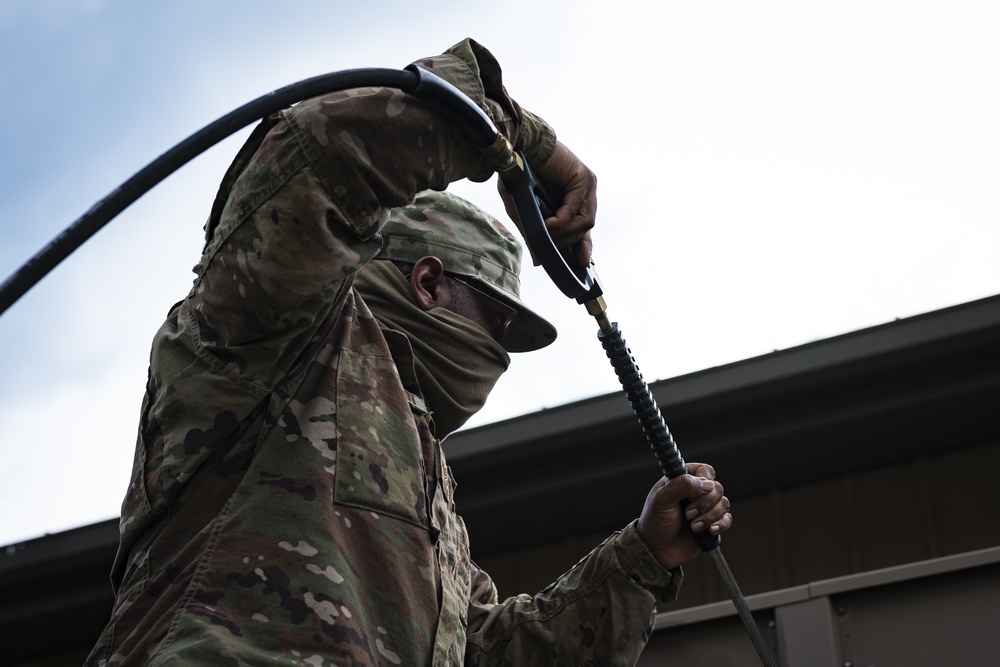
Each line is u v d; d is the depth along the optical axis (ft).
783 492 21.43
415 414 7.84
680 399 20.33
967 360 19.42
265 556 6.55
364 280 8.43
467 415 8.51
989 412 19.76
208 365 6.98
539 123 7.95
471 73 7.50
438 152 7.07
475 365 8.59
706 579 21.03
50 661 25.23
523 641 8.98
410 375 8.00
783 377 19.83
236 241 6.74
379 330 7.80
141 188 5.82
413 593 6.94
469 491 21.86
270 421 6.98
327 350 7.36
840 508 20.90
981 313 18.94
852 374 19.70
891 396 19.79
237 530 6.62
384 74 6.73
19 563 24.06
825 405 20.13
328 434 7.05
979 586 11.29
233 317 6.81
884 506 20.63
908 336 19.24
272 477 6.82
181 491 6.86
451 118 7.13
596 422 20.77
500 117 7.56
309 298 6.82
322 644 6.37
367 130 6.79
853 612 11.64
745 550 21.12
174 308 7.78
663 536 9.08
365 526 6.91
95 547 23.66
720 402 20.26
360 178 6.75
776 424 20.35
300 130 6.71
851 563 20.39
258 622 6.34
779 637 11.78
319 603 6.47
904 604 11.48
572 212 8.07
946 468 20.51
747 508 21.50
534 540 22.56
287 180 6.67
